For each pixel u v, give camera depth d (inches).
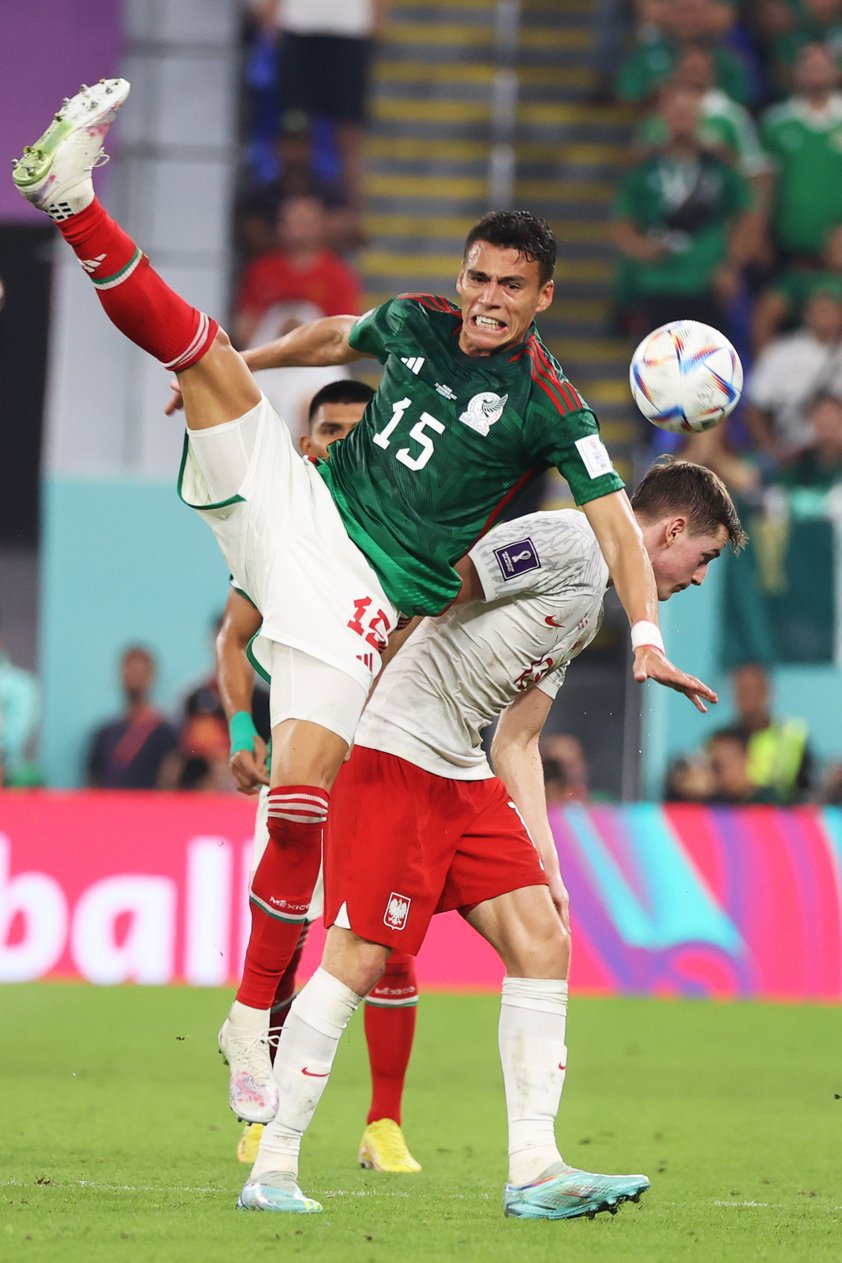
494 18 2415.1
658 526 601.0
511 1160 559.2
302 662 540.1
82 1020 1261.1
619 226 2087.8
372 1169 692.1
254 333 2089.1
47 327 2070.6
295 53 2209.6
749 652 1568.7
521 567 578.9
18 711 1701.5
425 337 569.9
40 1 2208.4
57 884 1428.4
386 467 555.5
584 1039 1232.2
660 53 2242.9
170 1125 806.5
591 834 1486.2
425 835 576.4
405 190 2327.8
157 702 1713.8
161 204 2183.8
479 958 1499.8
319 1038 557.6
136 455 2050.9
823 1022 1342.3
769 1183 668.7
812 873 1466.5
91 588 1715.1
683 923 1472.7
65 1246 463.5
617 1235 510.6
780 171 2084.2
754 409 2003.0
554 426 560.4
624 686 1699.1
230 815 1433.3
